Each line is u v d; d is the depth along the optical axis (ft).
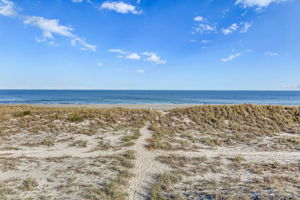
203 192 16.43
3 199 15.03
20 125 42.65
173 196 15.71
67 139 34.14
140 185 17.89
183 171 20.95
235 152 27.96
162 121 46.96
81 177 19.47
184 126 43.88
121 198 15.40
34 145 31.07
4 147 29.84
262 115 49.49
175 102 172.65
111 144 31.89
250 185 17.70
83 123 44.60
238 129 40.98
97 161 24.11
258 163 23.41
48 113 51.65
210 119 47.55
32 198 15.37
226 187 17.33
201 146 31.04
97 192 16.35
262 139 34.47
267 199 15.25
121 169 21.54
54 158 25.17
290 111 51.47
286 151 28.14
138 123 45.80
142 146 30.83
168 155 26.66
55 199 15.26
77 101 176.65
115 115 50.39
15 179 18.81
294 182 18.35
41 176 19.62
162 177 19.12
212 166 22.54
